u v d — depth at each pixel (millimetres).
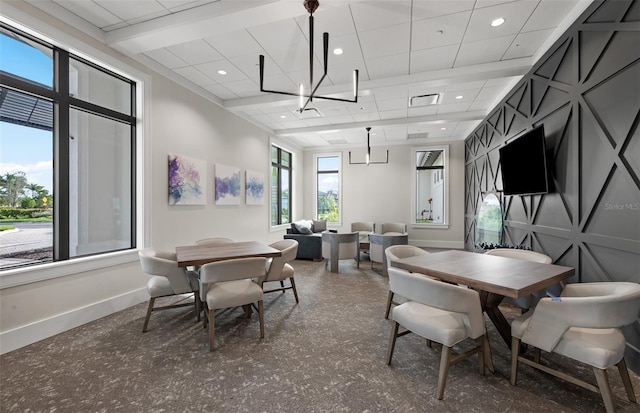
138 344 2432
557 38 2900
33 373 2016
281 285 3854
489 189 5199
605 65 2256
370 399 1751
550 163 3023
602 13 2291
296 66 3797
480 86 4262
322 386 1876
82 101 2988
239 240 5559
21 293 2426
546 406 1682
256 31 3033
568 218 2717
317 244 5961
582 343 1578
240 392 1816
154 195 3697
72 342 2467
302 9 2506
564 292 2088
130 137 3568
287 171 8148
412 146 7914
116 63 3207
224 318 2990
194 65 3791
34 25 2471
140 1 2602
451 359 1825
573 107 2635
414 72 3926
